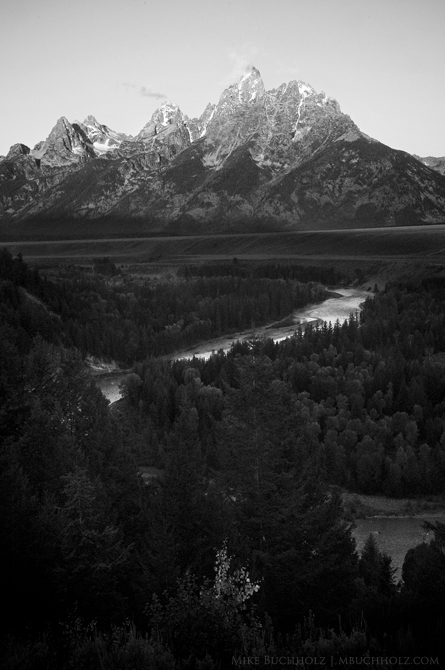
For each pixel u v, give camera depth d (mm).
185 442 35656
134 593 27766
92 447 44531
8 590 22500
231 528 33438
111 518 33812
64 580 25438
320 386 111625
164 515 31922
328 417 97625
